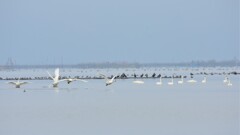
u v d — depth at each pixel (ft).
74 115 229.04
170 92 367.04
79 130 188.65
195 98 312.50
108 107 260.62
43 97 323.57
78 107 261.24
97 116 224.94
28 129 192.03
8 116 227.81
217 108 252.42
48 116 226.38
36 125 200.85
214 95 336.49
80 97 321.73
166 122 205.57
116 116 224.53
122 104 275.18
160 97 321.73
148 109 250.16
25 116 227.40
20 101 296.51
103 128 192.34
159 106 263.70
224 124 200.13
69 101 294.46
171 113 233.35
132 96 330.13
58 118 219.61
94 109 251.80
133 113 234.38
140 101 293.02
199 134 180.14
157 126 196.13
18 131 188.44
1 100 303.68
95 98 314.76
